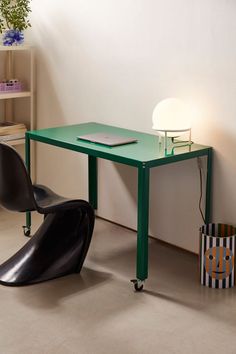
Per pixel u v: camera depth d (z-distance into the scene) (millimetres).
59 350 4168
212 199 5246
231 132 5059
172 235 5574
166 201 5566
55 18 6145
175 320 4492
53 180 6504
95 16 5809
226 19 4953
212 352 4156
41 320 4469
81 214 5121
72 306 4641
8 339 4266
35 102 6488
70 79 6133
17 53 6547
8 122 6555
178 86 5320
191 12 5141
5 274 4957
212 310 4617
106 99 5867
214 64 5070
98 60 5863
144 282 4977
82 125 5863
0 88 6215
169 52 5332
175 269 5188
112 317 4516
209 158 5164
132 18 5531
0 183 4875
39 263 5008
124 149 5055
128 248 5539
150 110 5555
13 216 6215
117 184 5910
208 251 4871
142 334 4332
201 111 5207
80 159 6195
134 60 5586
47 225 5160
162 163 4840
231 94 5016
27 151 5602
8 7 6176
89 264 5242
